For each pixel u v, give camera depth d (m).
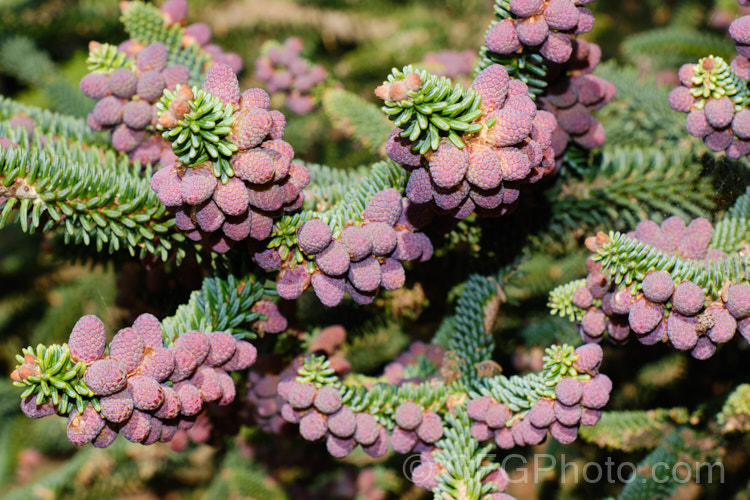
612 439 0.47
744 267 0.40
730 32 0.40
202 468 0.73
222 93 0.38
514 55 0.40
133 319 0.47
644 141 0.50
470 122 0.37
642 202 0.46
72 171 0.41
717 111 0.40
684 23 0.74
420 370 0.45
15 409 0.72
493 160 0.37
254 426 0.46
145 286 0.47
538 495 0.56
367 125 0.50
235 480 0.65
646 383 0.54
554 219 0.46
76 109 0.59
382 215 0.39
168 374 0.38
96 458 0.68
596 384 0.40
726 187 0.45
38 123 0.44
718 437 0.47
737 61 0.41
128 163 0.43
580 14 0.40
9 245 0.79
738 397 0.45
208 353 0.39
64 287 0.74
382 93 0.37
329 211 0.41
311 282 0.40
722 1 0.64
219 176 0.37
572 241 0.48
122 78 0.41
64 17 0.73
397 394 0.42
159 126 0.37
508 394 0.41
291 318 0.45
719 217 0.45
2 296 0.78
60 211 0.41
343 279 0.40
